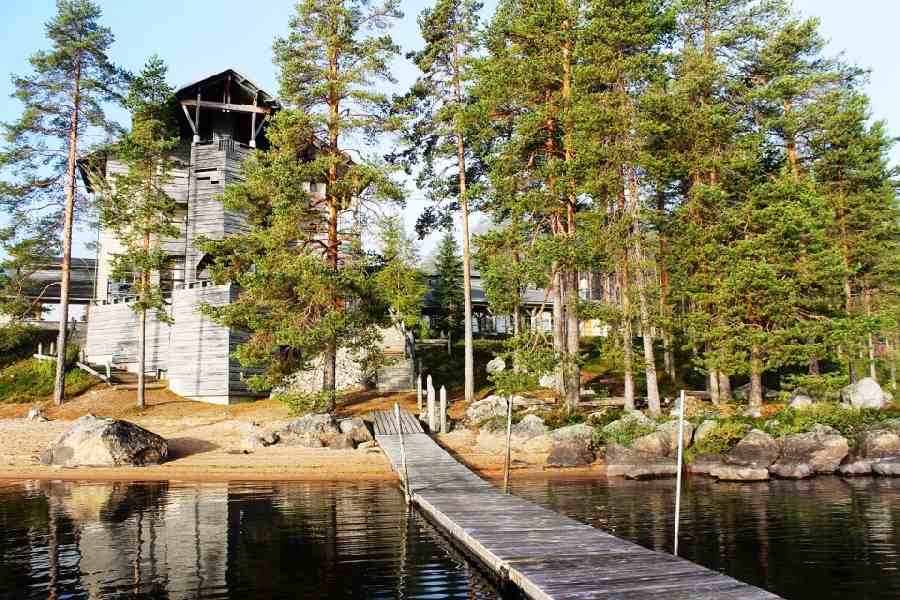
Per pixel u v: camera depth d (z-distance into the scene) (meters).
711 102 34.94
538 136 31.81
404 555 11.59
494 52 34.88
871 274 40.97
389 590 9.40
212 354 36.62
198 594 9.12
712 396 32.88
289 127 31.86
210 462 25.09
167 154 44.84
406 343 40.44
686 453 24.73
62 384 35.72
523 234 31.09
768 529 13.69
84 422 26.31
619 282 34.03
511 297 30.55
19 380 38.84
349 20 33.38
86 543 12.40
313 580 9.88
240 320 31.06
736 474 22.31
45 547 12.09
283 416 32.44
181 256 46.88
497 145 31.86
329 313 30.27
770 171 39.28
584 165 28.95
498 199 34.03
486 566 10.69
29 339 45.00
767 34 35.97
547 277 29.67
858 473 23.06
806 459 23.69
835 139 37.16
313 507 16.77
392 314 34.78
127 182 37.44
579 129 29.25
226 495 18.97
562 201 30.59
